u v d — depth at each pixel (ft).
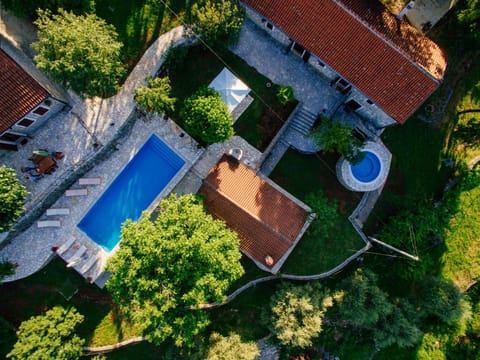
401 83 93.50
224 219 105.91
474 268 137.18
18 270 104.94
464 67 120.47
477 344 141.18
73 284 108.68
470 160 126.00
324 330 125.29
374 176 112.68
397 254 118.42
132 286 86.48
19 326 106.11
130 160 108.78
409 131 119.85
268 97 109.50
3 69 83.05
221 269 90.33
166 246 83.56
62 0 85.76
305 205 112.88
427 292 121.08
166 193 110.63
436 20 111.45
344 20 91.71
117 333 112.27
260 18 102.42
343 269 121.60
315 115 111.24
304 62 109.91
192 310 93.15
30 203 100.17
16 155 100.17
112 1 100.89
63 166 101.55
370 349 127.03
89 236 108.78
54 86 97.14
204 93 95.55
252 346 109.19
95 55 82.99
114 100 103.60
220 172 106.01
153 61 103.96
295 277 118.01
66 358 98.27
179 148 109.81
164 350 116.88
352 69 95.40
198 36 97.71
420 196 117.08
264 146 111.04
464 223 136.46
